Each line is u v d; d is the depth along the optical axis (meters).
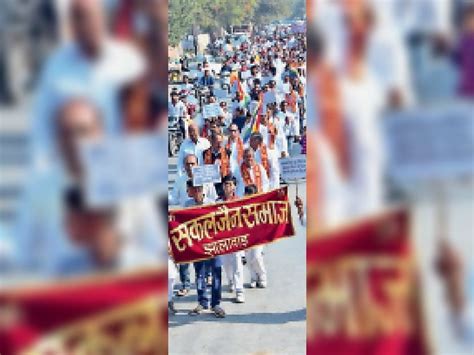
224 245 9.17
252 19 65.94
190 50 41.81
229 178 9.59
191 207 9.14
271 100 20.20
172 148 21.64
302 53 39.78
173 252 9.13
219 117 17.97
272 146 12.26
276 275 11.30
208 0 42.38
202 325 9.41
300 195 14.52
